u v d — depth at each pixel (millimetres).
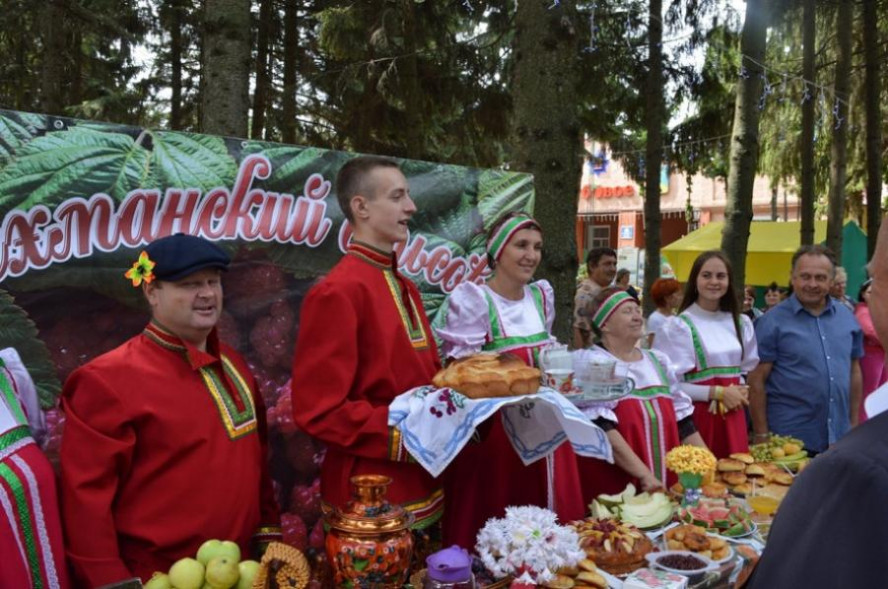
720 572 2113
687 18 8281
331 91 8586
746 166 5949
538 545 1911
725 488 2664
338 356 2082
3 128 2314
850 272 10633
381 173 2225
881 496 746
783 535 826
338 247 3072
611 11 8133
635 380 3078
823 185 10781
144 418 1851
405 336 2230
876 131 8719
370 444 2027
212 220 2752
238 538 1985
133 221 2574
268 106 8531
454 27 8219
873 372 4375
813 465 833
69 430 1830
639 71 8406
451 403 2004
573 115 3799
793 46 9133
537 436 2371
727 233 6020
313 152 2990
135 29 8875
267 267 2893
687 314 3678
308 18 9070
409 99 7270
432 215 3383
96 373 1839
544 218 3754
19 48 8484
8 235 2328
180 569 1729
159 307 1942
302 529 3039
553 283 3758
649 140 7672
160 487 1872
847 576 746
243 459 2021
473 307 2654
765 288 11406
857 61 10070
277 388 2947
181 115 9977
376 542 1808
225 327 2805
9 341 2340
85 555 1773
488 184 3553
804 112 8320
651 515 2479
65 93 8984
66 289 2443
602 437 2123
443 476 2676
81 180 2463
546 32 3725
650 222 7707
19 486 1715
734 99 8875
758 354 3908
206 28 4230
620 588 1997
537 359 2656
